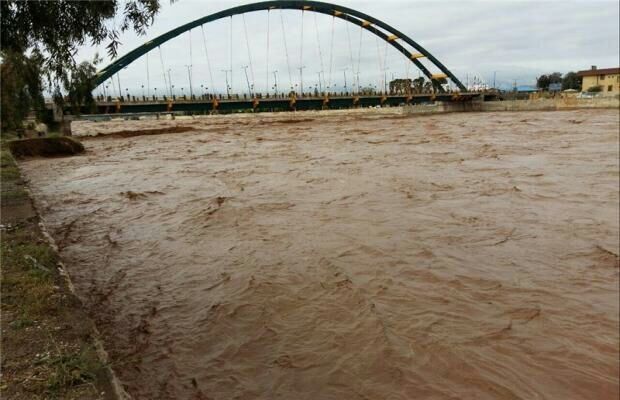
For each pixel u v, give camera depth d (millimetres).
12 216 8164
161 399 4168
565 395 4398
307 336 5316
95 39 6938
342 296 6379
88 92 15469
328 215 11234
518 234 9492
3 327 3654
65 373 2986
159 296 6410
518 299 6359
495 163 21250
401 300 6270
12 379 2920
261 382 4473
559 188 14734
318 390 4371
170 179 18250
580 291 6668
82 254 8367
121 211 12250
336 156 25672
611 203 12469
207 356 4887
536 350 5102
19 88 23609
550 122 51438
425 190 14469
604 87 94875
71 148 29328
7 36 6781
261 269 7441
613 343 5281
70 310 4070
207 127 62219
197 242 9078
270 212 11672
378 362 4801
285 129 55094
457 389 4422
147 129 58844
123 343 5105
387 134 42688
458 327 5555
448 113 88188
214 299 6293
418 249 8445
